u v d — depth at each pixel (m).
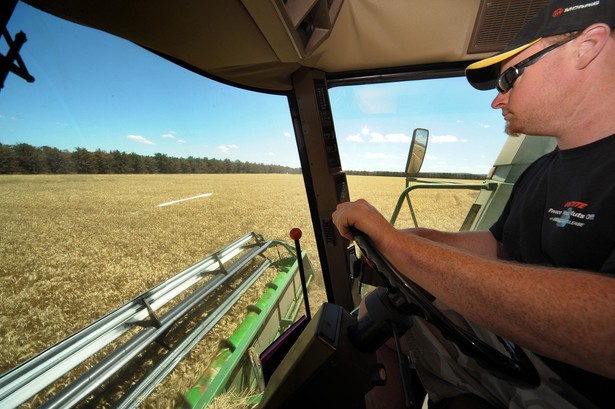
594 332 0.36
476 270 0.45
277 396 0.55
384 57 1.87
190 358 2.08
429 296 0.62
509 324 0.43
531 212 0.86
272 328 2.48
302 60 1.60
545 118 0.73
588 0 0.61
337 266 2.17
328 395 0.53
